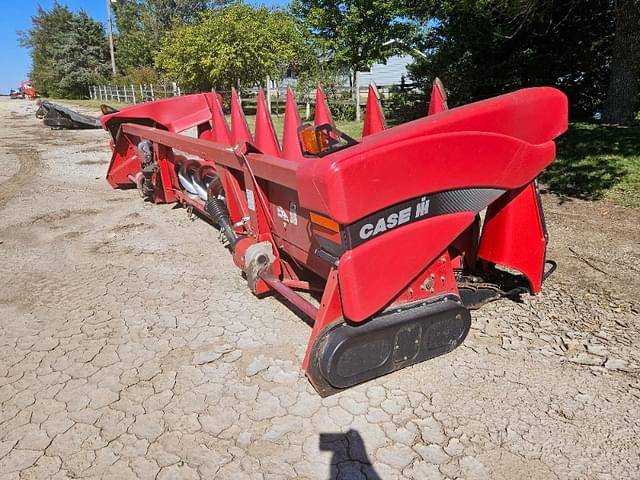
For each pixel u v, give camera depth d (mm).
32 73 58781
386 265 2350
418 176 2281
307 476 2174
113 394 2773
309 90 17844
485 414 2508
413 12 15781
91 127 18125
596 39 12859
